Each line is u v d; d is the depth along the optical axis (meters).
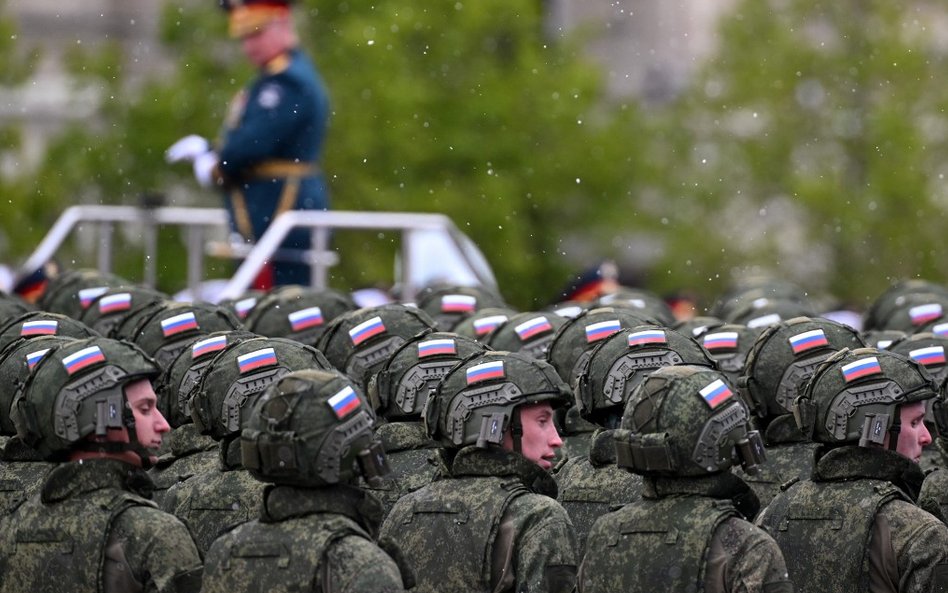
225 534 21.31
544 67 76.88
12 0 84.12
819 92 77.94
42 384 23.12
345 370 29.47
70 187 73.19
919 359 29.23
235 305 36.03
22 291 51.56
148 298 35.09
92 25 89.88
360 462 20.86
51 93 84.00
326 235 47.31
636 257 78.69
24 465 25.86
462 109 74.69
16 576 22.67
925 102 77.25
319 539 20.48
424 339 27.47
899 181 75.19
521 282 76.25
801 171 77.69
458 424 23.73
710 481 21.69
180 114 72.50
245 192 49.22
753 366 28.05
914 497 24.00
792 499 23.66
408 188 73.06
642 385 22.00
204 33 72.75
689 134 79.56
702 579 21.12
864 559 22.67
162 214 52.19
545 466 24.03
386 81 72.44
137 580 22.06
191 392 26.39
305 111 48.78
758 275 76.06
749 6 78.88
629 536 21.86
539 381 23.92
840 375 23.83
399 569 20.84
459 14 74.62
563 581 22.47
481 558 22.88
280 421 20.62
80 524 22.38
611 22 93.44
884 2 77.25
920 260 75.62
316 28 73.38
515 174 75.62
